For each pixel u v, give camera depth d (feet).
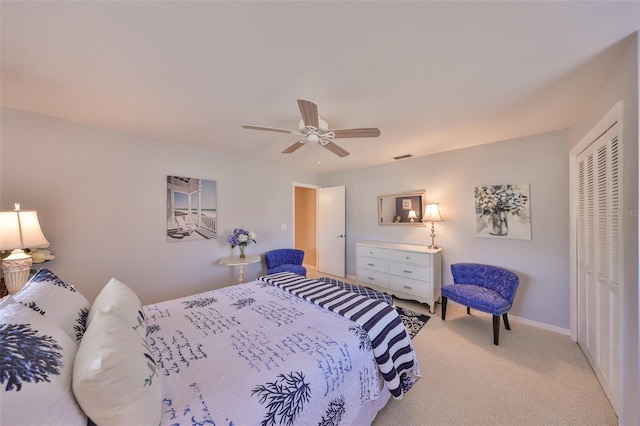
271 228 13.47
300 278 8.00
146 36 3.96
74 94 5.87
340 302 5.74
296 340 4.17
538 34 3.90
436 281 10.53
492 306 7.60
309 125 5.79
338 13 3.51
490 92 5.75
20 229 5.56
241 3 3.34
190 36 3.96
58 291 3.69
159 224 9.40
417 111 6.75
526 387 5.64
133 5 3.35
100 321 2.88
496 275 8.83
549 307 8.44
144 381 2.44
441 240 11.22
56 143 7.30
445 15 3.53
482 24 3.69
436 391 5.55
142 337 3.35
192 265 10.36
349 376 3.92
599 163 5.60
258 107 6.53
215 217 11.08
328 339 4.21
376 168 13.85
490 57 4.50
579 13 3.48
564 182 8.11
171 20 3.62
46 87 5.55
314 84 5.41
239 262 10.38
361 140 9.37
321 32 3.87
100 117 7.24
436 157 11.30
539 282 8.63
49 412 1.91
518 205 9.00
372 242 13.42
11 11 3.39
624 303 4.28
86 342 2.57
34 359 2.09
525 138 8.85
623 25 3.70
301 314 5.28
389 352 4.77
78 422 2.07
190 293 10.30
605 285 5.34
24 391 1.84
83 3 3.30
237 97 5.98
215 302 6.02
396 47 4.23
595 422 4.70
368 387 4.21
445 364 6.52
